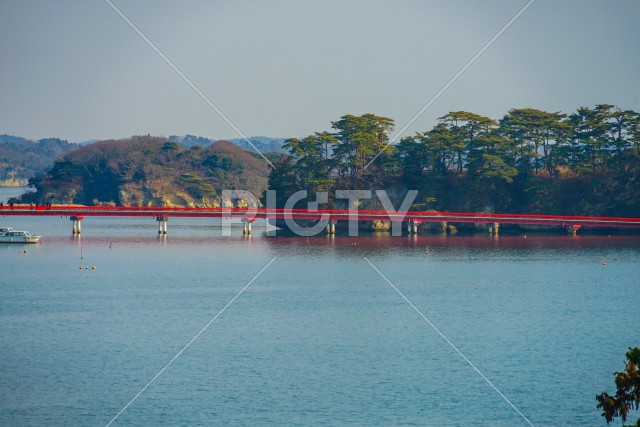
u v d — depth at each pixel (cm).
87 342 9962
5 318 11238
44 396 8106
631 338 10244
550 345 9925
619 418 7644
